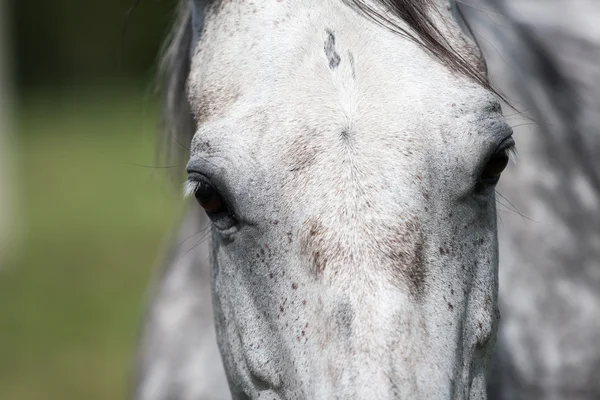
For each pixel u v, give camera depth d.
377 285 3.25
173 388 5.77
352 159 3.36
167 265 6.57
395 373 3.17
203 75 3.87
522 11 6.47
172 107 4.74
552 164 5.70
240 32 3.78
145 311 6.80
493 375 4.90
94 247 18.39
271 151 3.47
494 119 3.62
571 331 5.31
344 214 3.31
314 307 3.33
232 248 3.73
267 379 3.64
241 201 3.54
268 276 3.53
